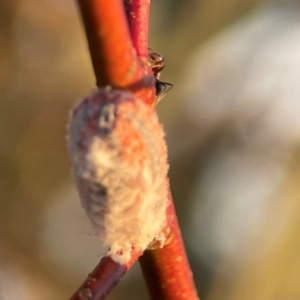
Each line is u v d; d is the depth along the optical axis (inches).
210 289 12.0
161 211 3.1
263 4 14.2
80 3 2.9
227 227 12.1
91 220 3.0
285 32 13.5
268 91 13.1
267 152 12.5
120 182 2.9
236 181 12.5
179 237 3.5
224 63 13.9
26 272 12.9
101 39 2.9
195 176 13.3
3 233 13.3
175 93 14.0
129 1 3.2
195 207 13.0
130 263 3.2
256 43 13.7
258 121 12.8
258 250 11.8
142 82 3.1
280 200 12.0
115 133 2.9
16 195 13.8
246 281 11.6
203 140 13.4
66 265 13.5
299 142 12.6
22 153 14.2
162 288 3.5
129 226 3.0
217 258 12.1
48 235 13.7
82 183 2.9
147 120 3.0
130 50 3.0
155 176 3.0
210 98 13.7
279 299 11.5
